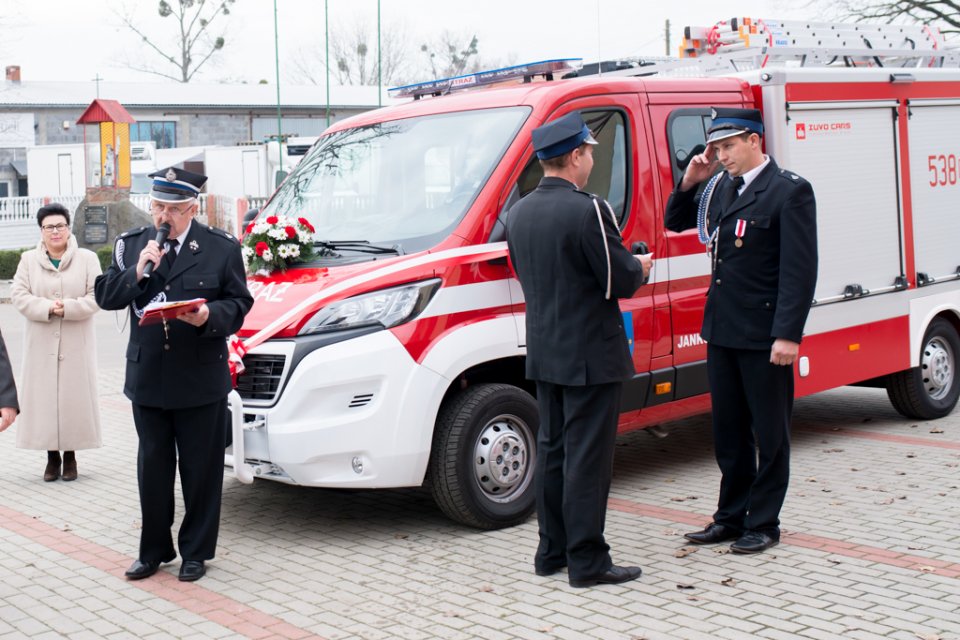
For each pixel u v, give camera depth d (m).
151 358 5.15
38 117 45.62
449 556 5.61
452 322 5.86
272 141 33.31
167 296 5.13
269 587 5.20
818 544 5.61
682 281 6.86
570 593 4.98
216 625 4.70
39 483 7.46
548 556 5.23
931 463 7.38
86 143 28.52
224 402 5.34
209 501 5.34
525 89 6.52
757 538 5.51
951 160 8.65
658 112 6.82
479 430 5.94
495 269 6.04
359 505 6.71
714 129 5.48
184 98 47.22
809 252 5.29
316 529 6.20
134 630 4.67
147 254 4.93
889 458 7.55
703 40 8.63
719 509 5.75
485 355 5.93
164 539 5.42
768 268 5.44
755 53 8.27
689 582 5.07
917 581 5.02
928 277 8.39
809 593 4.89
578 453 5.01
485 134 6.35
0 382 4.71
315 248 6.32
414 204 6.34
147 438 5.27
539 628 4.55
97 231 28.23
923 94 8.33
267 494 7.02
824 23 8.80
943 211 8.58
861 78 7.82
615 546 5.68
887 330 8.12
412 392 5.69
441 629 4.58
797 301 5.27
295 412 5.55
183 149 34.62
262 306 5.92
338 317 5.66
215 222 29.80
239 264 5.27
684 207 5.98
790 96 7.35
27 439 7.38
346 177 6.80
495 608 4.81
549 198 5.04
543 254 5.00
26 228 31.59
